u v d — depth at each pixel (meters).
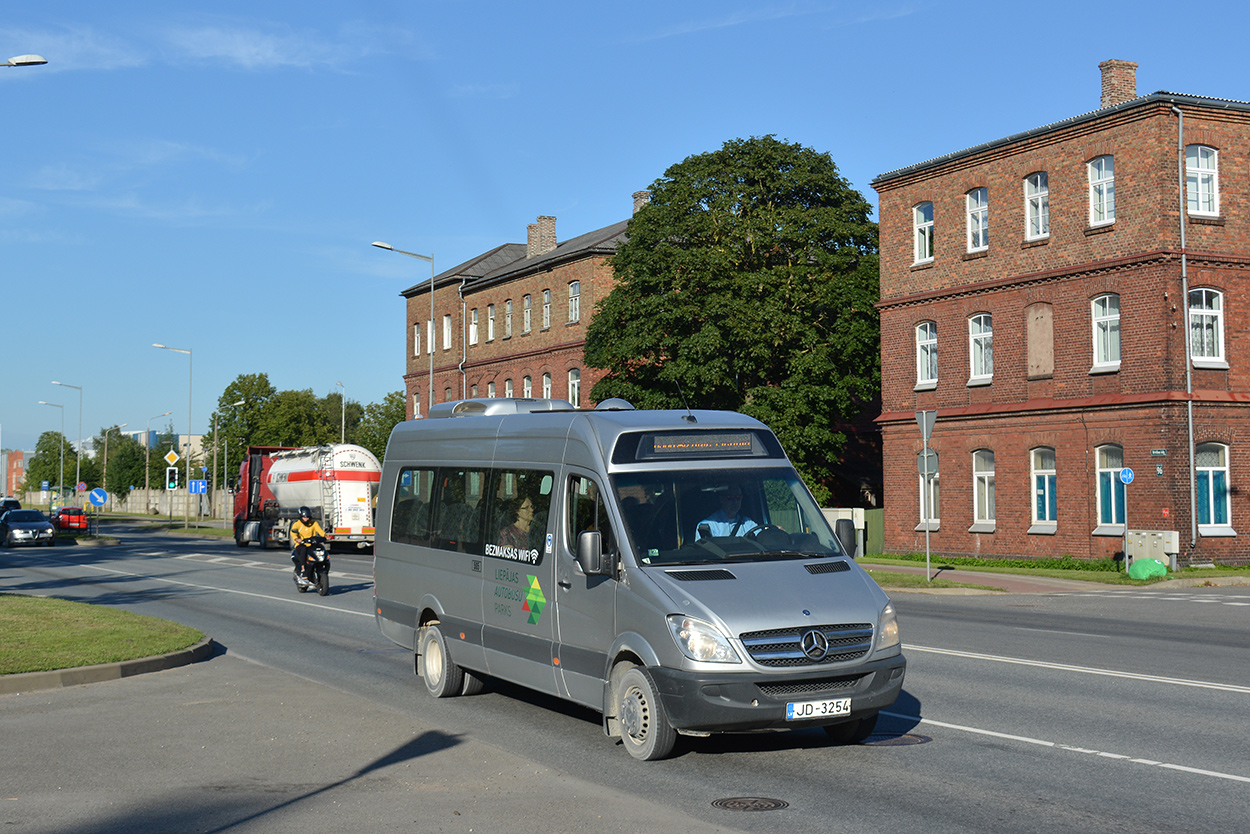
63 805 7.04
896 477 36.19
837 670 7.87
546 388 55.78
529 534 9.81
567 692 9.16
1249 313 29.62
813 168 41.59
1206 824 6.52
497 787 7.35
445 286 65.81
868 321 40.62
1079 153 30.91
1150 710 9.98
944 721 9.56
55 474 133.12
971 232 34.38
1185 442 28.41
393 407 85.50
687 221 40.09
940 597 23.25
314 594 23.38
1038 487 31.83
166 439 122.75
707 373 38.34
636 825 6.46
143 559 38.00
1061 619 18.20
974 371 34.12
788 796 7.22
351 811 6.82
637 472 8.92
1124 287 29.56
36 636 14.04
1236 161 29.78
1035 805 6.95
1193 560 28.08
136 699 10.70
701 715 7.70
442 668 11.12
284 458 44.28
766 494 9.07
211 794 7.28
